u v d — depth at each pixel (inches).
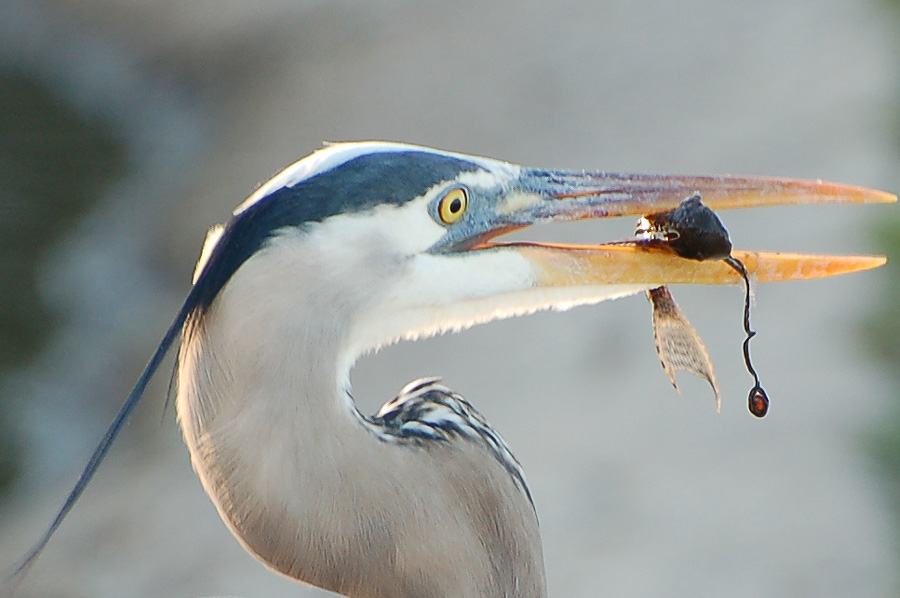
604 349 522.6
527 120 840.3
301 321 156.3
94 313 749.9
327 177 162.4
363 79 1003.3
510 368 535.2
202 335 157.2
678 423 449.4
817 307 492.4
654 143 730.8
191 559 482.0
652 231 189.2
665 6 934.4
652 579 367.6
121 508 550.6
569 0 1016.2
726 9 885.2
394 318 169.9
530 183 181.3
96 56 1107.9
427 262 171.5
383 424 167.3
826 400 433.1
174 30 1136.8
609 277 183.3
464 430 171.8
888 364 442.3
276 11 1152.8
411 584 159.9
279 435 154.1
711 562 366.0
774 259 190.5
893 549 351.3
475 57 975.0
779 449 416.2
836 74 709.9
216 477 155.9
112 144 980.6
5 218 851.4
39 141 970.1
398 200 166.4
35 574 513.7
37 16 1162.6
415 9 1102.4
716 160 668.7
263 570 446.3
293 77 1053.8
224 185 885.2
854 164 587.2
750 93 742.5
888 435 400.2
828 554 355.6
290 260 157.2
